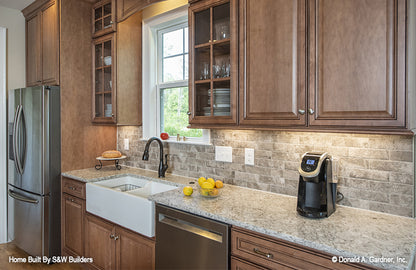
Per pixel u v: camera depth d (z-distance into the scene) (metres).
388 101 1.20
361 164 1.58
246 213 1.49
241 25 1.67
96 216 2.28
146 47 2.78
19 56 3.23
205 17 1.88
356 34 1.27
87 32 2.85
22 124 2.75
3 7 3.10
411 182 1.44
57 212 2.68
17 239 2.94
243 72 1.66
